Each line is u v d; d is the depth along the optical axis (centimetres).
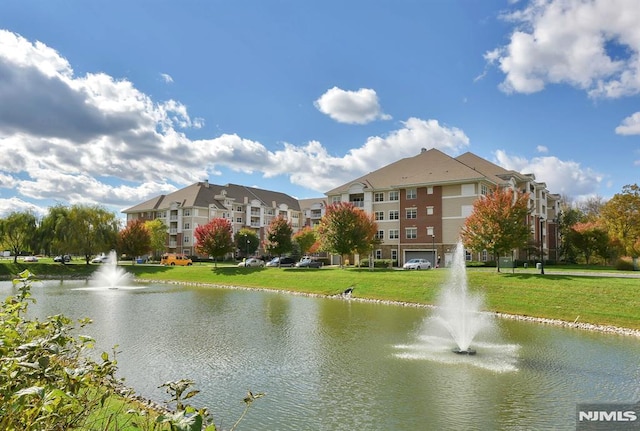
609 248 5144
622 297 2247
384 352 1530
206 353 1502
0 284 4291
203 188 8869
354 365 1361
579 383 1186
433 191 5247
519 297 2573
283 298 3219
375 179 5853
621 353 1520
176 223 8462
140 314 2378
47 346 400
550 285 2644
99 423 597
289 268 4956
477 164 5853
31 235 5678
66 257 6869
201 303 2888
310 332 1881
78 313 2397
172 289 3938
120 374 1254
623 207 4234
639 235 4128
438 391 1124
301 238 7219
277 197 10731
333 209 4547
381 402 1048
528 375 1263
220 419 944
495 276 3123
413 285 3189
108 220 5922
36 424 341
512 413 980
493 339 1761
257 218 9700
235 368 1327
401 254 5403
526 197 3419
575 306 2283
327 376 1247
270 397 1080
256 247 8350
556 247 6788
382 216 5612
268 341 1697
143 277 5231
